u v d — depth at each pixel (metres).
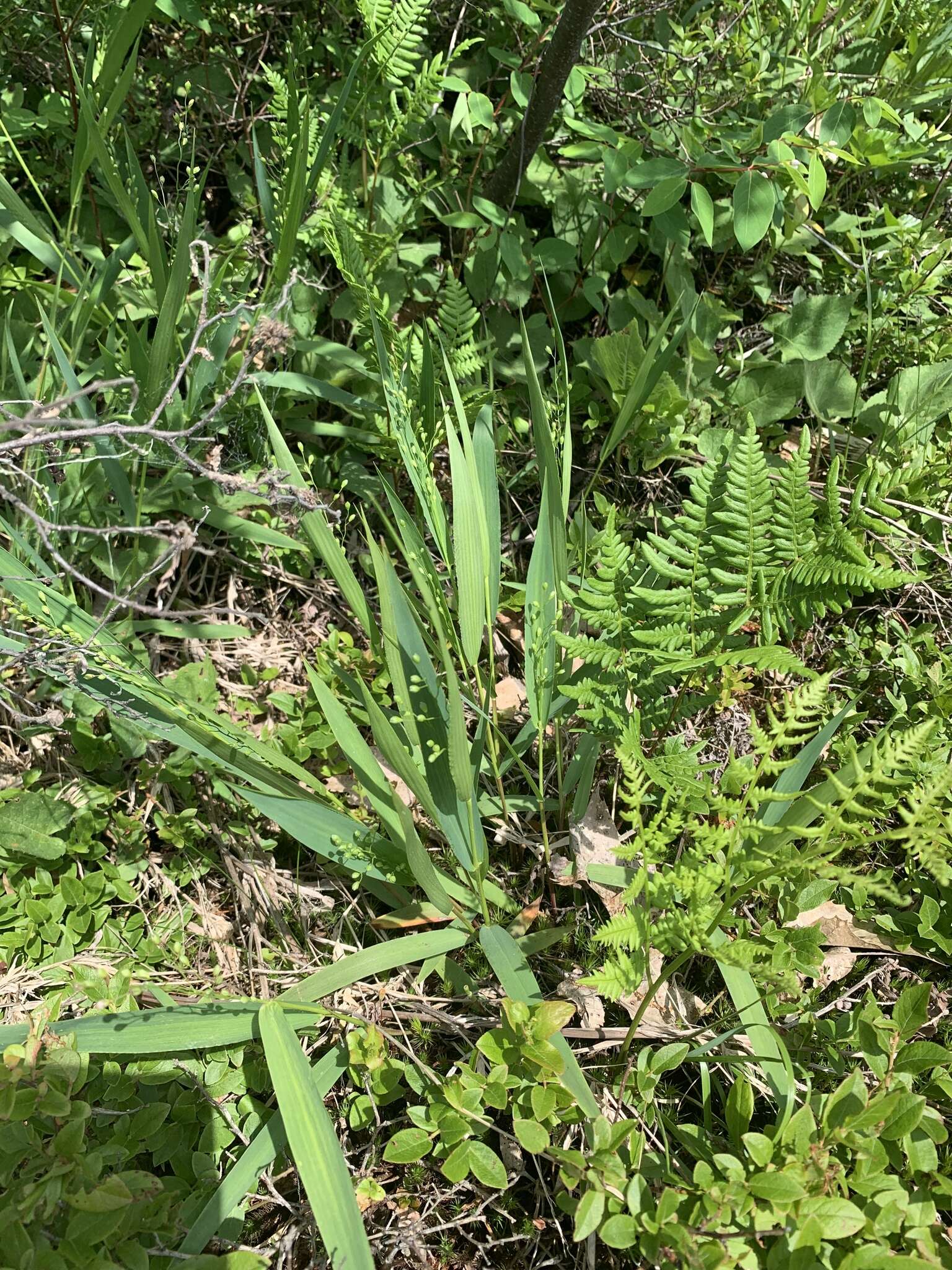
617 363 0.80
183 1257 0.48
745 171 0.75
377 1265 0.54
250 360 0.55
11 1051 0.51
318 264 0.88
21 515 0.68
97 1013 0.53
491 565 0.64
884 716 0.76
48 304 0.78
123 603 0.54
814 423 0.91
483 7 0.92
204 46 0.90
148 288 0.79
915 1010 0.54
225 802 0.68
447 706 0.59
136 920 0.62
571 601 0.58
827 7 0.91
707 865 0.48
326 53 0.92
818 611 0.56
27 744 0.68
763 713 0.76
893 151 0.86
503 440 0.82
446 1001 0.61
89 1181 0.49
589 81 0.88
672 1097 0.59
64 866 0.65
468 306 0.75
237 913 0.65
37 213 0.86
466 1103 0.53
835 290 0.97
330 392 0.75
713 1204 0.46
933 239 0.92
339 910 0.66
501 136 0.90
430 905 0.62
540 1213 0.55
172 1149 0.54
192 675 0.70
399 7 0.73
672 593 0.56
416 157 0.89
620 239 0.87
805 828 0.46
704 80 0.89
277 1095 0.48
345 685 0.72
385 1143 0.57
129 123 0.89
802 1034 0.59
